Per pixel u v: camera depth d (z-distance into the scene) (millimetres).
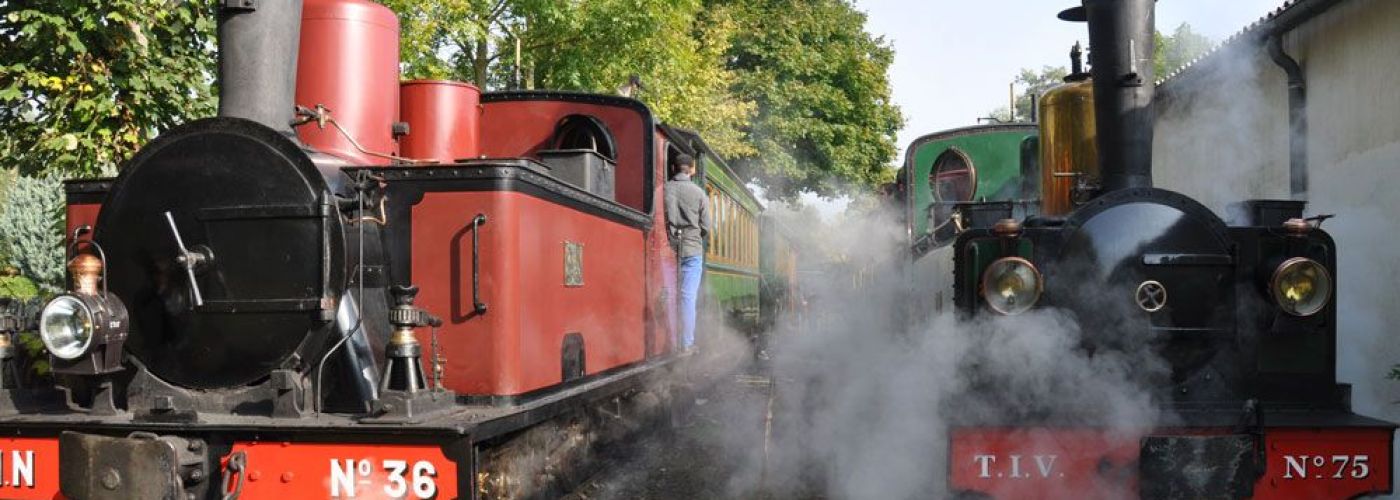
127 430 4262
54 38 8539
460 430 4004
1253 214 5285
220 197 4438
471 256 4734
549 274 5227
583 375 5816
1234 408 4992
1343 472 4645
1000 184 10094
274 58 4820
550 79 15406
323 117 5102
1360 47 7918
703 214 8453
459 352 4750
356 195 4574
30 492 4422
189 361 4465
